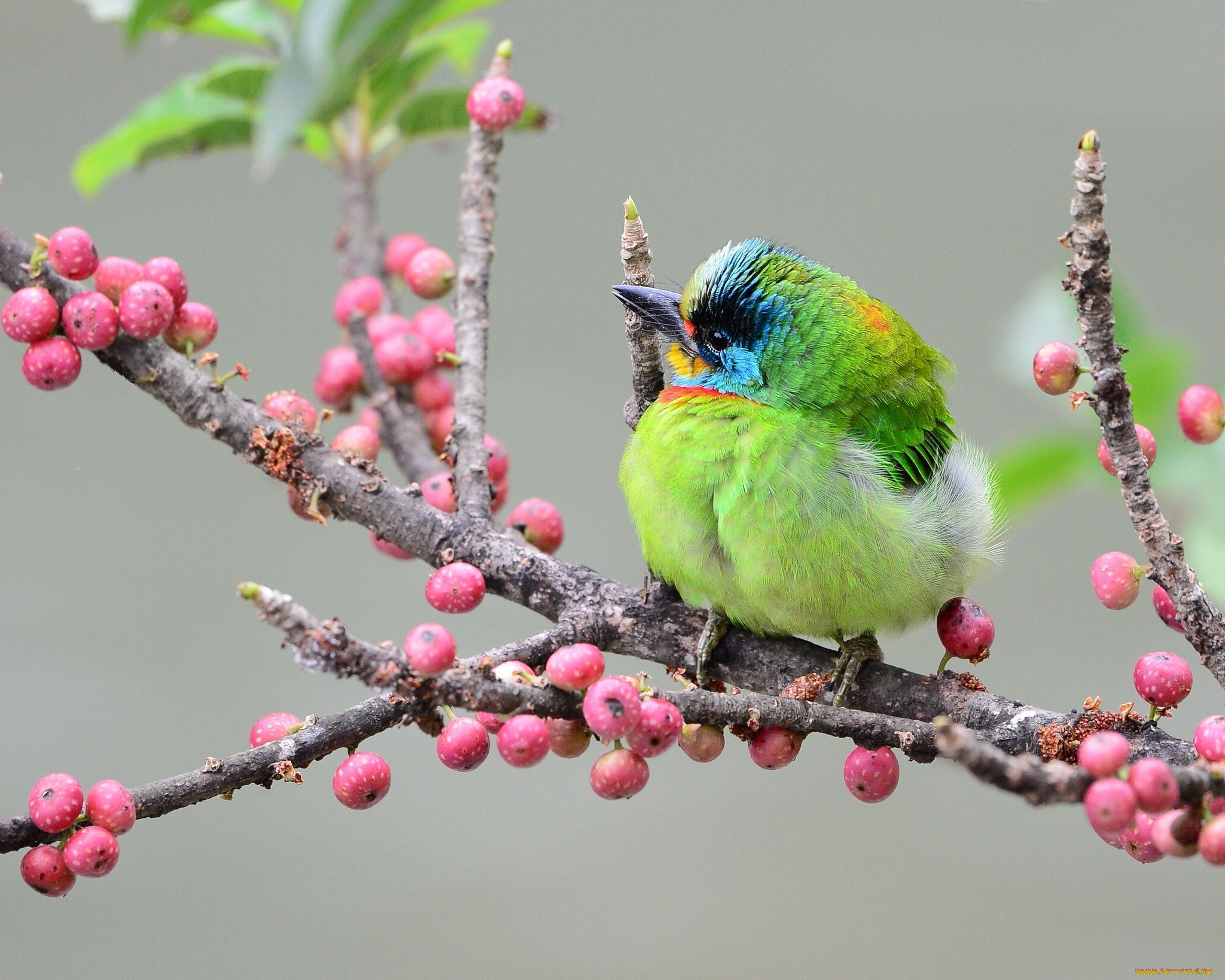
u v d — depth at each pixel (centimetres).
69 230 530
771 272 540
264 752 526
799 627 537
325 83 524
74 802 525
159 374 531
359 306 541
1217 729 525
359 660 523
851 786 529
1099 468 532
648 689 526
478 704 525
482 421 535
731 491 537
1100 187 524
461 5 539
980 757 520
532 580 534
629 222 534
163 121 542
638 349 536
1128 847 526
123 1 538
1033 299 536
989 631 532
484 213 537
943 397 544
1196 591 527
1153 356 532
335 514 533
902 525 537
